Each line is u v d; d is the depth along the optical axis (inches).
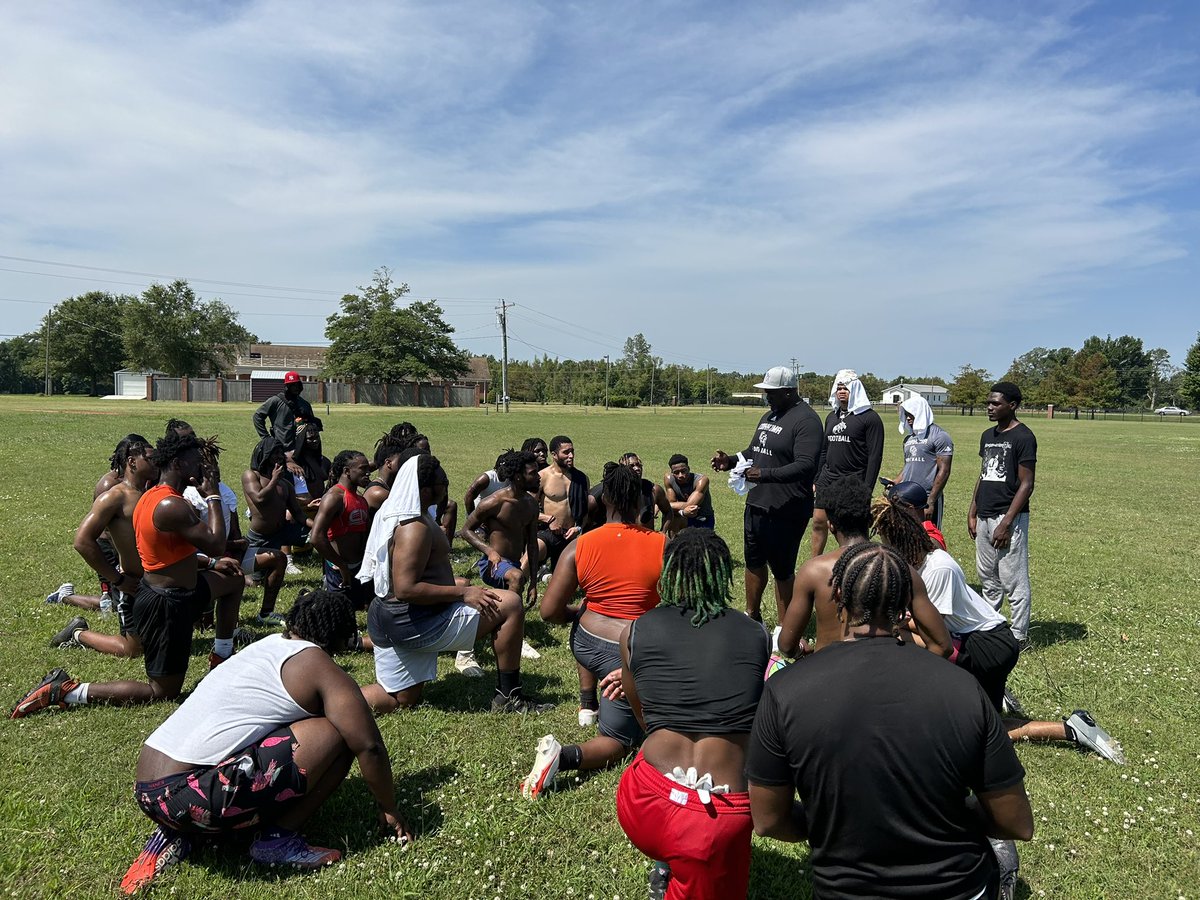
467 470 740.0
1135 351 5334.6
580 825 152.9
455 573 342.0
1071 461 1094.4
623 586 176.2
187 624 198.1
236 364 3912.4
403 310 3189.0
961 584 167.5
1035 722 196.9
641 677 118.6
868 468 286.7
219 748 132.1
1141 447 1407.5
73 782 161.2
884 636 91.5
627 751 174.4
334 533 274.1
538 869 139.6
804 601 152.6
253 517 312.3
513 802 159.6
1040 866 144.9
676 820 110.0
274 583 270.7
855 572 92.1
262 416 399.5
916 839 82.8
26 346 4296.3
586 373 4808.1
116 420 1212.5
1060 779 176.9
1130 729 205.0
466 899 131.3
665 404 4758.9
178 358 3336.6
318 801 140.5
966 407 3934.5
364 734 138.6
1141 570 406.3
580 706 206.8
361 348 3176.7
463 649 202.2
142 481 220.5
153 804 131.3
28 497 499.2
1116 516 596.7
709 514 343.9
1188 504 669.9
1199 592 358.6
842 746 83.2
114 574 221.9
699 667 115.0
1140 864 146.3
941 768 81.8
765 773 89.7
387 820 146.5
